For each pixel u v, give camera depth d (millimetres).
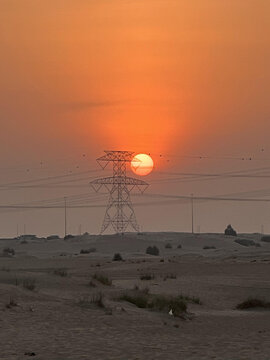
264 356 41000
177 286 105312
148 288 95000
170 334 51906
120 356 39312
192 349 43688
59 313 56969
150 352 41500
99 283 93312
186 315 66438
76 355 39000
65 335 46938
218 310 79188
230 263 160625
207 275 131000
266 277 123188
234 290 101000
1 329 47531
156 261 188625
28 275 95750
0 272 97688
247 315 72312
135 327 53938
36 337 45312
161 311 66188
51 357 38031
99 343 44219
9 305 57281
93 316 57469
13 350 40031
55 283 87562
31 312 56094
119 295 77250
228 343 47469
